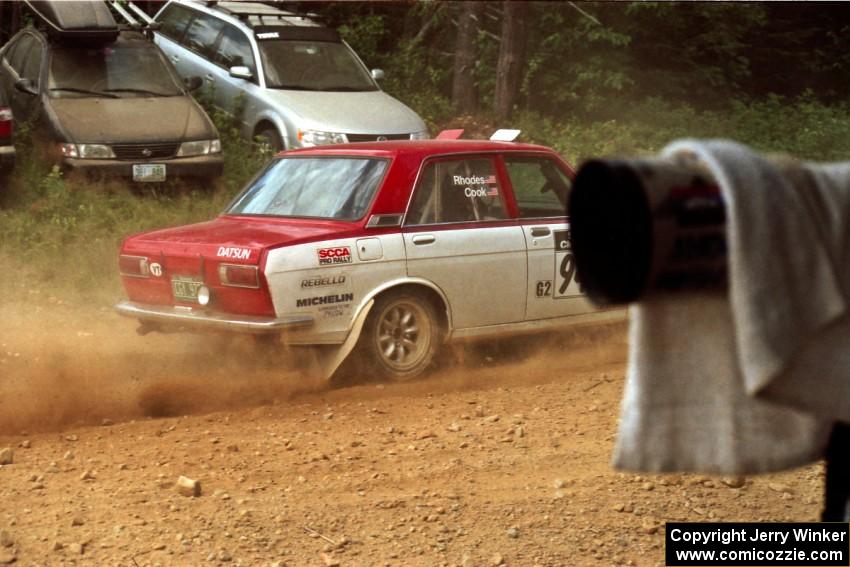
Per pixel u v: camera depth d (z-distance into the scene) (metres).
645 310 2.56
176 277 12.67
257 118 25.27
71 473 9.22
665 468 2.58
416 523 8.16
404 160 12.98
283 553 7.59
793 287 2.40
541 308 13.81
